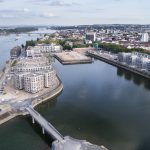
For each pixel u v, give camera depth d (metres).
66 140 199.88
